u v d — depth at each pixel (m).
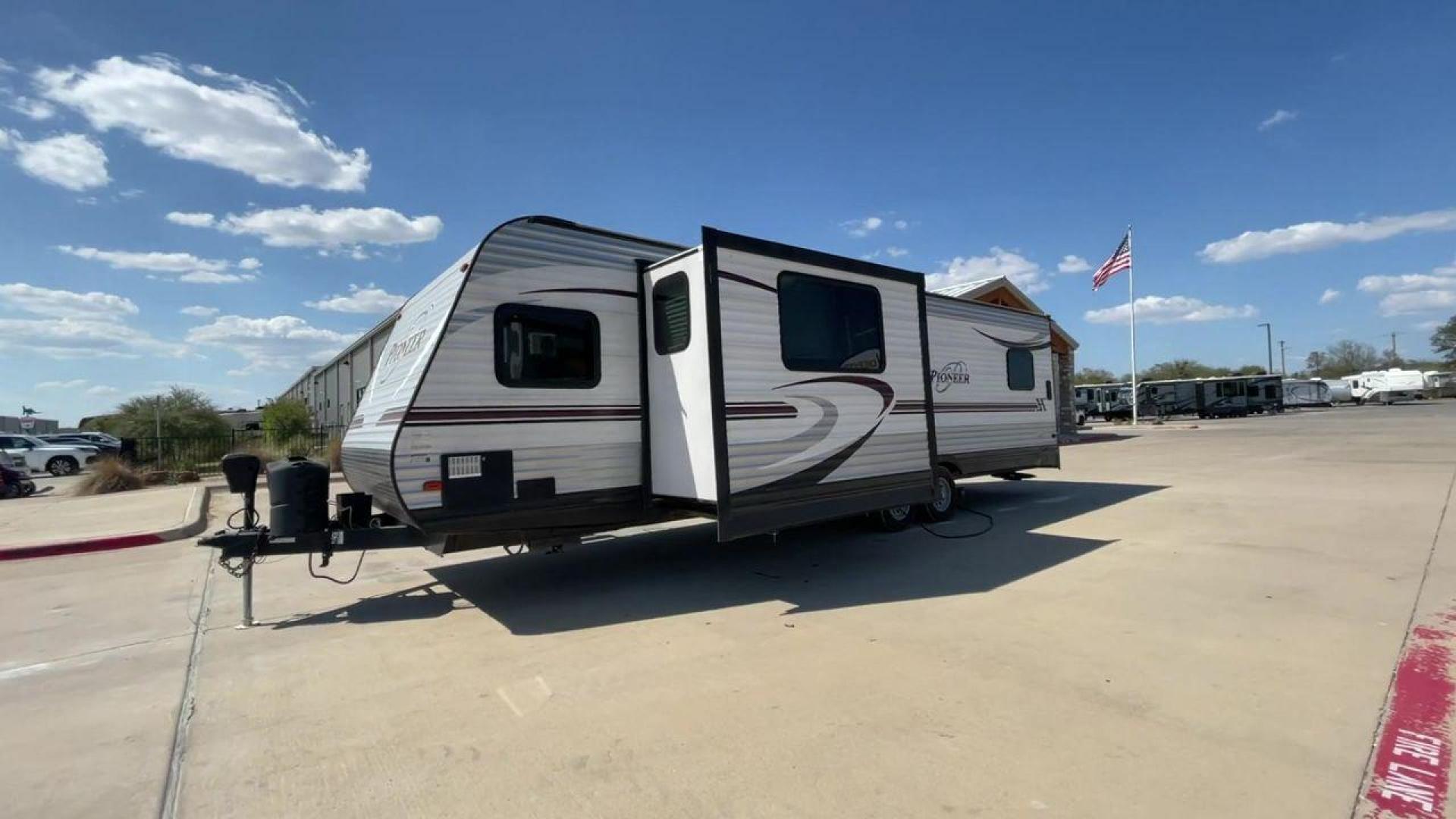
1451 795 2.75
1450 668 3.89
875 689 3.85
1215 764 3.00
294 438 22.39
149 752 3.40
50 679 4.35
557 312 5.82
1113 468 14.88
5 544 8.34
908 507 8.66
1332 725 3.30
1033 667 4.09
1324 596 5.25
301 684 4.19
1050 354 11.46
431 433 5.18
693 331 5.83
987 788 2.86
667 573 6.70
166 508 11.80
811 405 6.33
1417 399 59.31
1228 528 7.86
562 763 3.17
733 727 3.46
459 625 5.27
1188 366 80.81
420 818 2.78
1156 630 4.63
